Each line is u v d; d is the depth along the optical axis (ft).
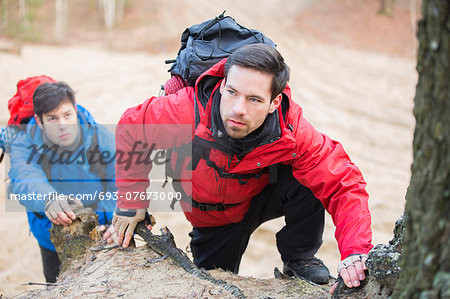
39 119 12.27
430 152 5.84
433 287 5.87
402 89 52.16
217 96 9.17
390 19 82.79
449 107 5.59
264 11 85.10
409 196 6.37
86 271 10.03
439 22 5.47
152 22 76.38
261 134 9.01
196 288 9.06
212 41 10.09
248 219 11.20
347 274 8.46
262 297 8.84
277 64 8.51
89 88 43.68
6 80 42.27
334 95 48.14
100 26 75.61
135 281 9.43
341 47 71.26
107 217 13.05
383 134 38.14
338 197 9.34
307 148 9.41
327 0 88.94
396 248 7.76
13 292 15.69
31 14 71.56
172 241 10.39
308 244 11.02
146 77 49.08
